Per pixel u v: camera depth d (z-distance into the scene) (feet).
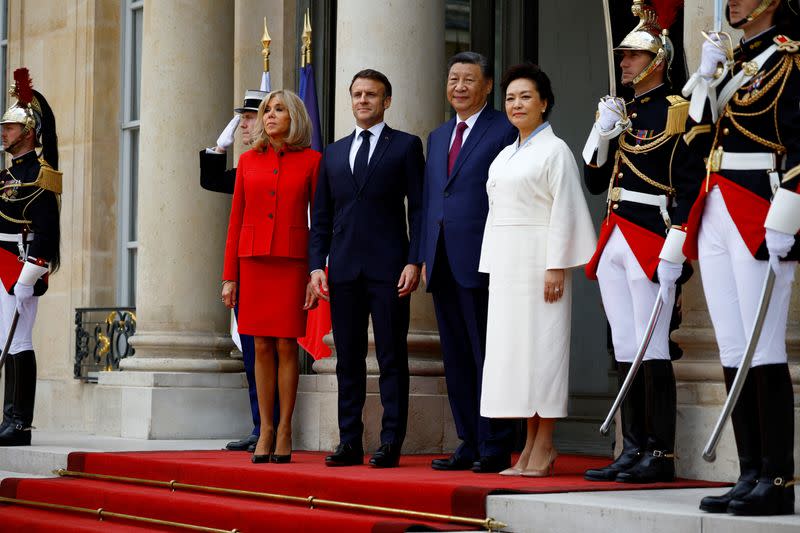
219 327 88.58
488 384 54.80
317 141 82.07
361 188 61.16
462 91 59.52
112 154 107.34
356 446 61.26
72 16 109.19
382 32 73.72
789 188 41.37
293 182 62.69
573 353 96.12
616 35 58.54
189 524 55.47
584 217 54.39
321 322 74.13
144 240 88.33
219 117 89.76
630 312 53.21
